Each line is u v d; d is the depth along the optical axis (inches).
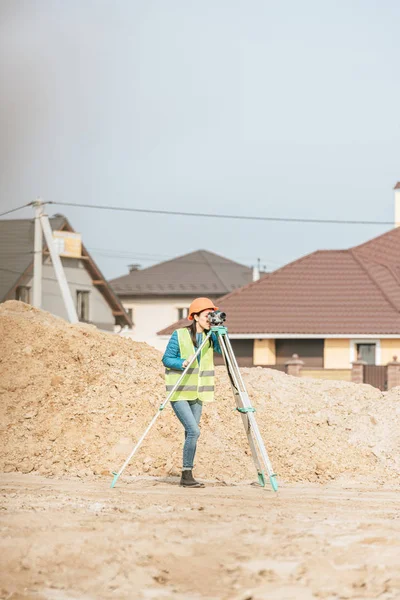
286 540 547.8
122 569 491.2
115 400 918.4
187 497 696.4
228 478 814.5
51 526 570.3
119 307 4133.9
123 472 825.5
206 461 839.7
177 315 4889.3
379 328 2667.3
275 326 2716.5
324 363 2719.0
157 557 512.4
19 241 3784.5
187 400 741.3
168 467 828.6
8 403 918.4
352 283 2881.4
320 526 586.6
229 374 746.2
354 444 893.2
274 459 854.5
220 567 497.7
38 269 2928.2
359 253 3125.0
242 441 882.1
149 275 5034.5
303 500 701.9
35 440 871.1
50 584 472.1
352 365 2331.4
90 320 3998.5
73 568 494.3
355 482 815.7
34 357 979.3
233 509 643.5
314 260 3004.4
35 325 1024.9
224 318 733.3
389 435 903.7
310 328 2691.9
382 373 2331.4
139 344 1084.5
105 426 882.8
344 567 496.1
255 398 952.9
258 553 520.4
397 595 450.9
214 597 453.7
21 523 574.9
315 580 474.6
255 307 2800.2
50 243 2928.2
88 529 563.8
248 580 476.7
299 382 1031.6
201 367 736.3
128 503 657.6
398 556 514.3
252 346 2760.8
